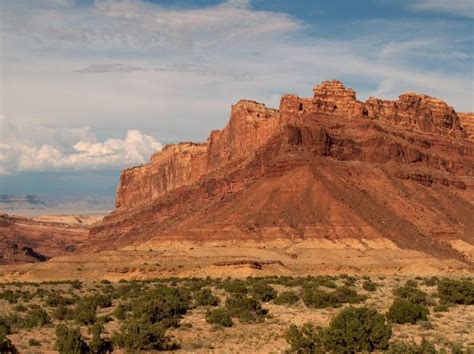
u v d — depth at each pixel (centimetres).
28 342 6856
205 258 16512
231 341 6831
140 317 8119
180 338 7012
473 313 8031
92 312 8550
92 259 17088
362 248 16925
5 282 16062
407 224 18625
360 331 6122
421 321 7356
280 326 7556
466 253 18012
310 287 11306
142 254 17338
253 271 14912
